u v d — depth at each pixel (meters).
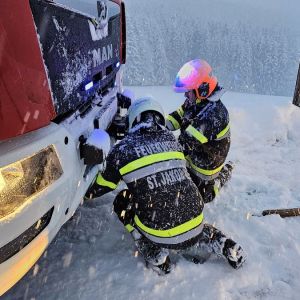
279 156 5.15
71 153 1.98
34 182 1.70
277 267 2.82
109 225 3.22
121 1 3.58
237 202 3.77
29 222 1.65
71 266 2.69
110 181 2.63
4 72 1.50
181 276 2.65
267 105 6.41
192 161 3.48
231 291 2.55
